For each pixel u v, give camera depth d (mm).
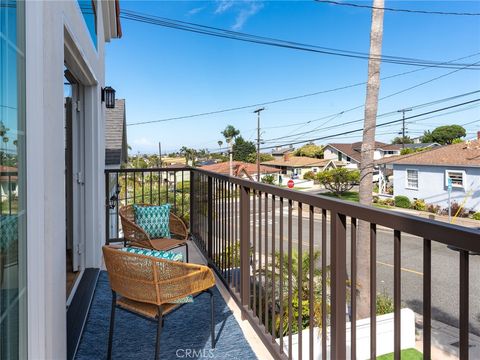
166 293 1689
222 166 29578
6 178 1045
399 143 43094
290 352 1764
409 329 3994
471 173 16922
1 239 1009
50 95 1417
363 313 5590
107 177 4246
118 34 5559
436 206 18453
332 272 1373
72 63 2572
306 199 1578
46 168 1355
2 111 1011
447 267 8094
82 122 3236
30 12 1197
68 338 1998
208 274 1845
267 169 30578
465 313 807
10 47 1069
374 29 6738
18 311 1144
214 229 3297
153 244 2957
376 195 23250
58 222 1557
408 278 7504
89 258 3223
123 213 3129
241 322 2381
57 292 1520
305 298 3596
